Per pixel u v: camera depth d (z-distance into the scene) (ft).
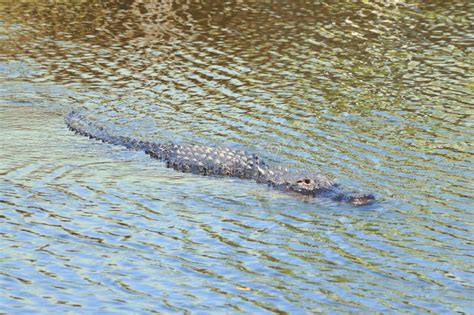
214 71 183.73
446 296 87.81
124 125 150.41
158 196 116.37
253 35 213.25
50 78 178.91
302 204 114.32
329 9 240.12
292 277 91.61
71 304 84.12
